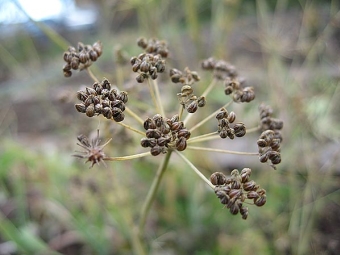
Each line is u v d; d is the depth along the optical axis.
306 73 0.15
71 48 0.07
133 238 0.09
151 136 0.05
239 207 0.05
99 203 0.11
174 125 0.05
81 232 0.10
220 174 0.05
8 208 0.13
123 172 0.11
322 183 0.11
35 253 0.10
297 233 0.11
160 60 0.06
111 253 0.11
